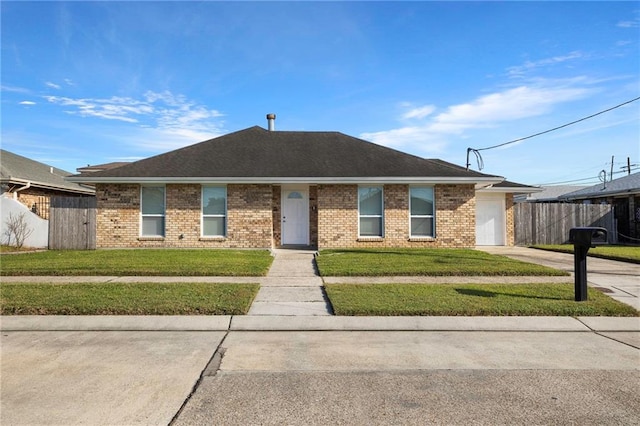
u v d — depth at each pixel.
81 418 3.56
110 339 5.75
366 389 4.20
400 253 13.85
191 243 15.38
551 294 8.07
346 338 5.90
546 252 15.93
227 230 15.45
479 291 8.32
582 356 5.21
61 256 12.85
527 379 4.47
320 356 5.17
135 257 12.55
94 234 15.66
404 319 6.67
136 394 4.04
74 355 5.11
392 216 15.69
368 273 10.16
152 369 4.68
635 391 4.17
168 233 15.35
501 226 18.70
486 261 11.95
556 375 4.59
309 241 16.50
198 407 3.78
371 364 4.91
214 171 15.38
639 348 5.51
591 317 6.86
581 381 4.42
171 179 14.88
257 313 6.93
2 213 16.67
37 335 5.89
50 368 4.68
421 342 5.73
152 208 15.52
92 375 4.49
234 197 15.52
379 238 15.63
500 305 7.18
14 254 13.55
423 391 4.16
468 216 15.77
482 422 3.54
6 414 3.62
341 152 17.31
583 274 7.60
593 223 19.48
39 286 8.47
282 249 15.77
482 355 5.23
